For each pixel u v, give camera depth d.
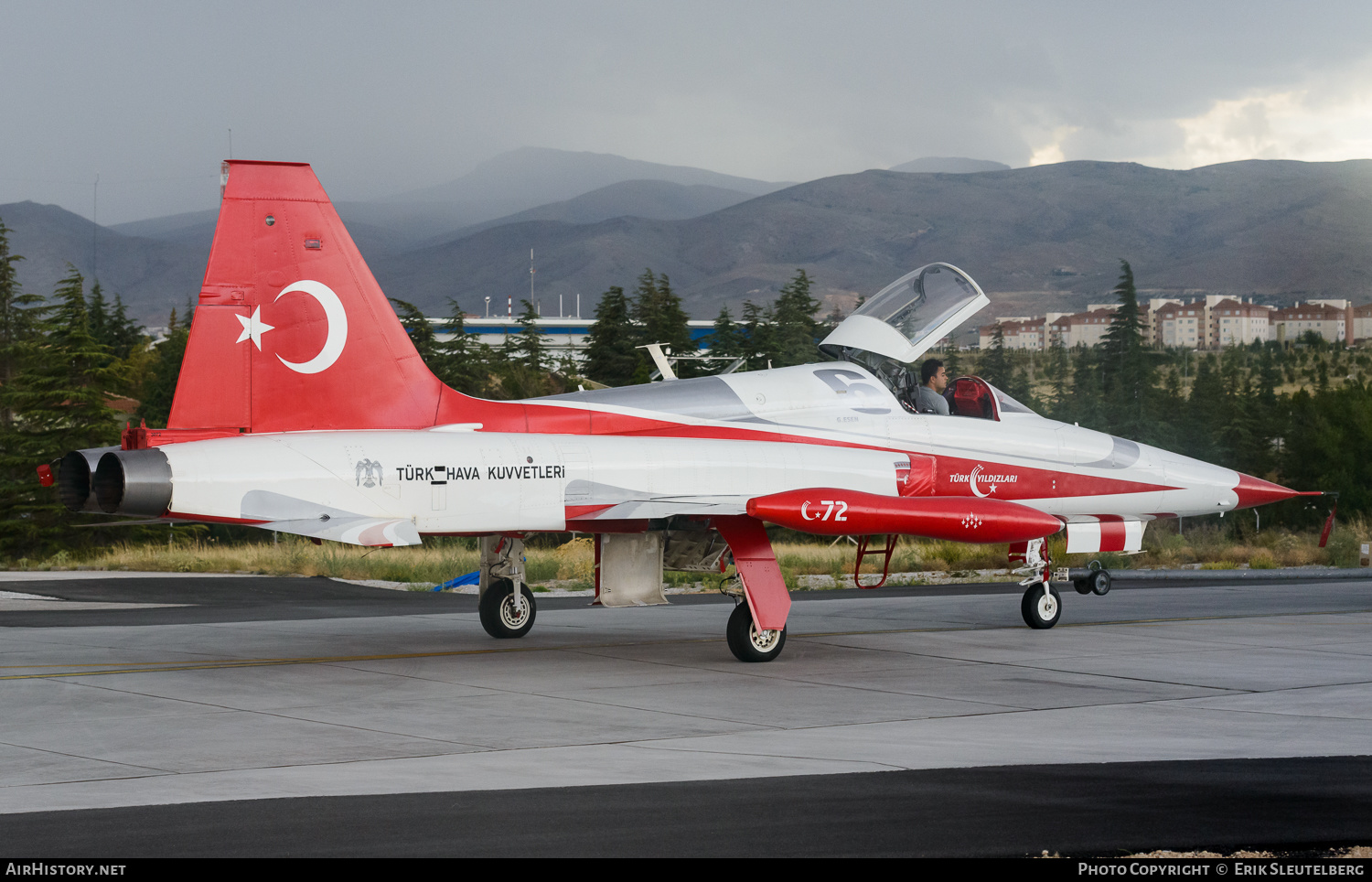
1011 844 14.76
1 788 17.78
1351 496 125.31
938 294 37.19
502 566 36.94
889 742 21.38
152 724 22.95
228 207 29.00
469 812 16.23
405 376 30.58
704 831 15.34
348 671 29.97
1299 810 16.44
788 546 85.94
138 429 28.05
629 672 30.16
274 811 16.34
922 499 32.81
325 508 27.73
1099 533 40.69
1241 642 36.91
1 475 116.62
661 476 31.34
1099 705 25.52
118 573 68.44
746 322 165.75
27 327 164.50
